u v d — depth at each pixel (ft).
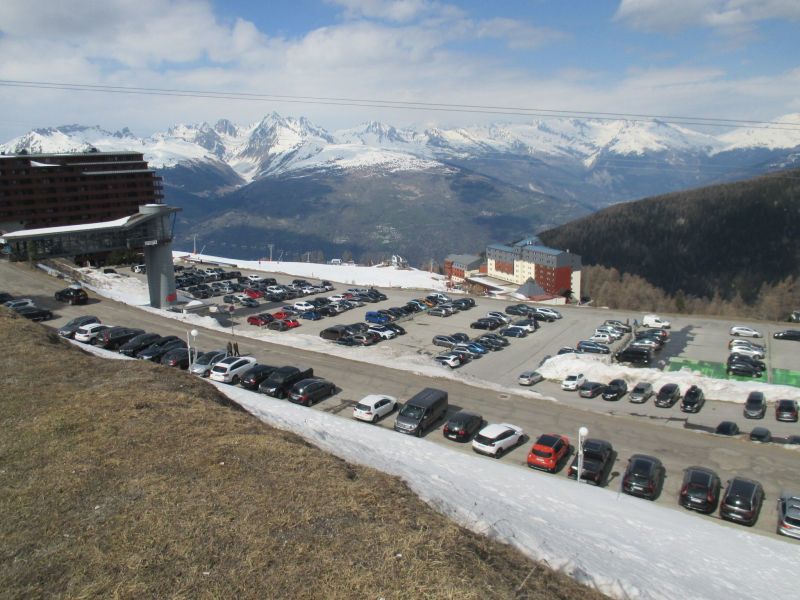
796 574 63.52
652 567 57.52
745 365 188.44
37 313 188.34
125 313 210.18
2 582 38.81
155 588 38.60
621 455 111.45
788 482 100.99
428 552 44.39
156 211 223.30
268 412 99.81
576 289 424.05
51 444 60.49
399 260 534.78
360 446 84.48
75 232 206.08
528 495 74.64
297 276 371.76
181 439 63.05
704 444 117.39
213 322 215.92
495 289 425.69
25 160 350.84
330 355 178.91
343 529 46.47
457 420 116.57
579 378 163.32
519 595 41.98
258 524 46.42
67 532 44.96
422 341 214.48
